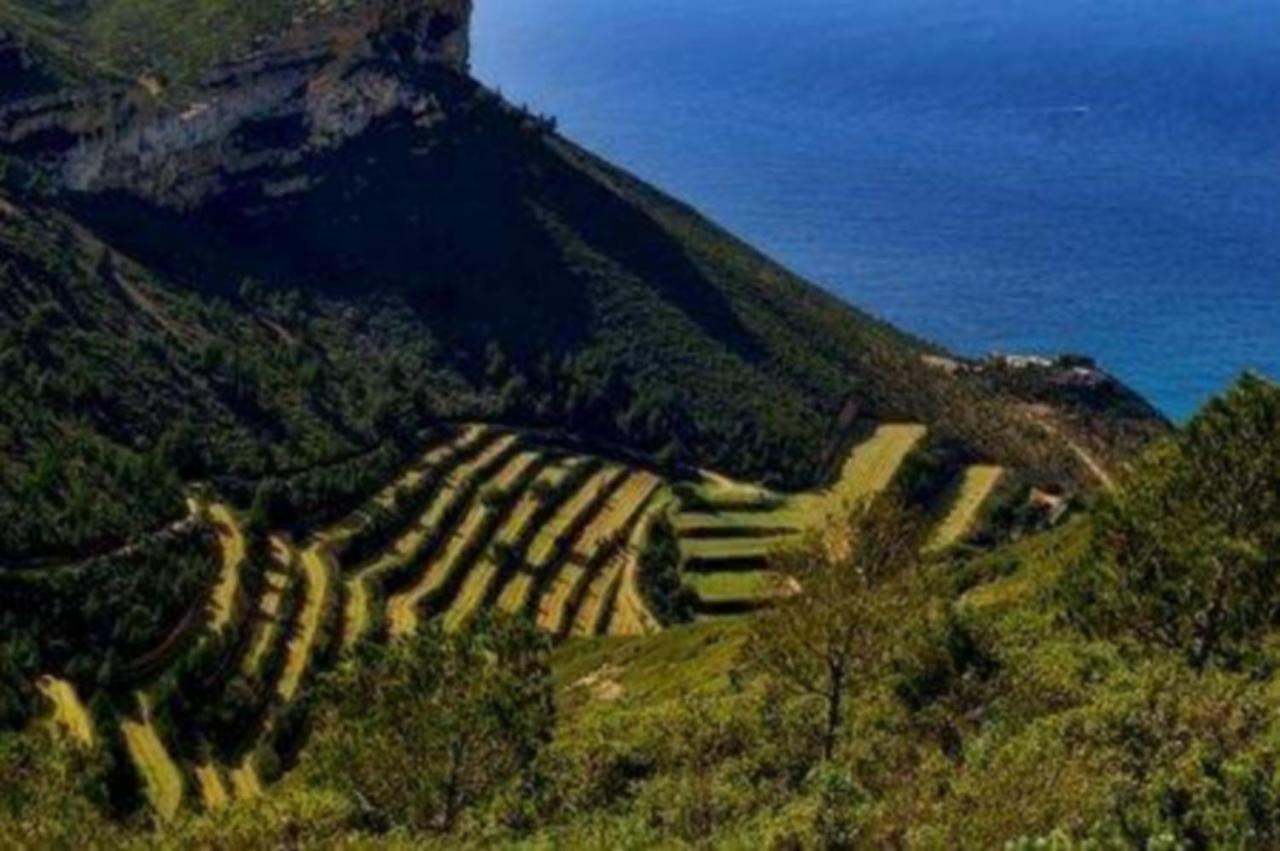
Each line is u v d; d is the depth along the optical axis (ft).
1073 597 209.36
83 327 562.66
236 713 390.01
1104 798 130.11
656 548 574.56
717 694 256.73
